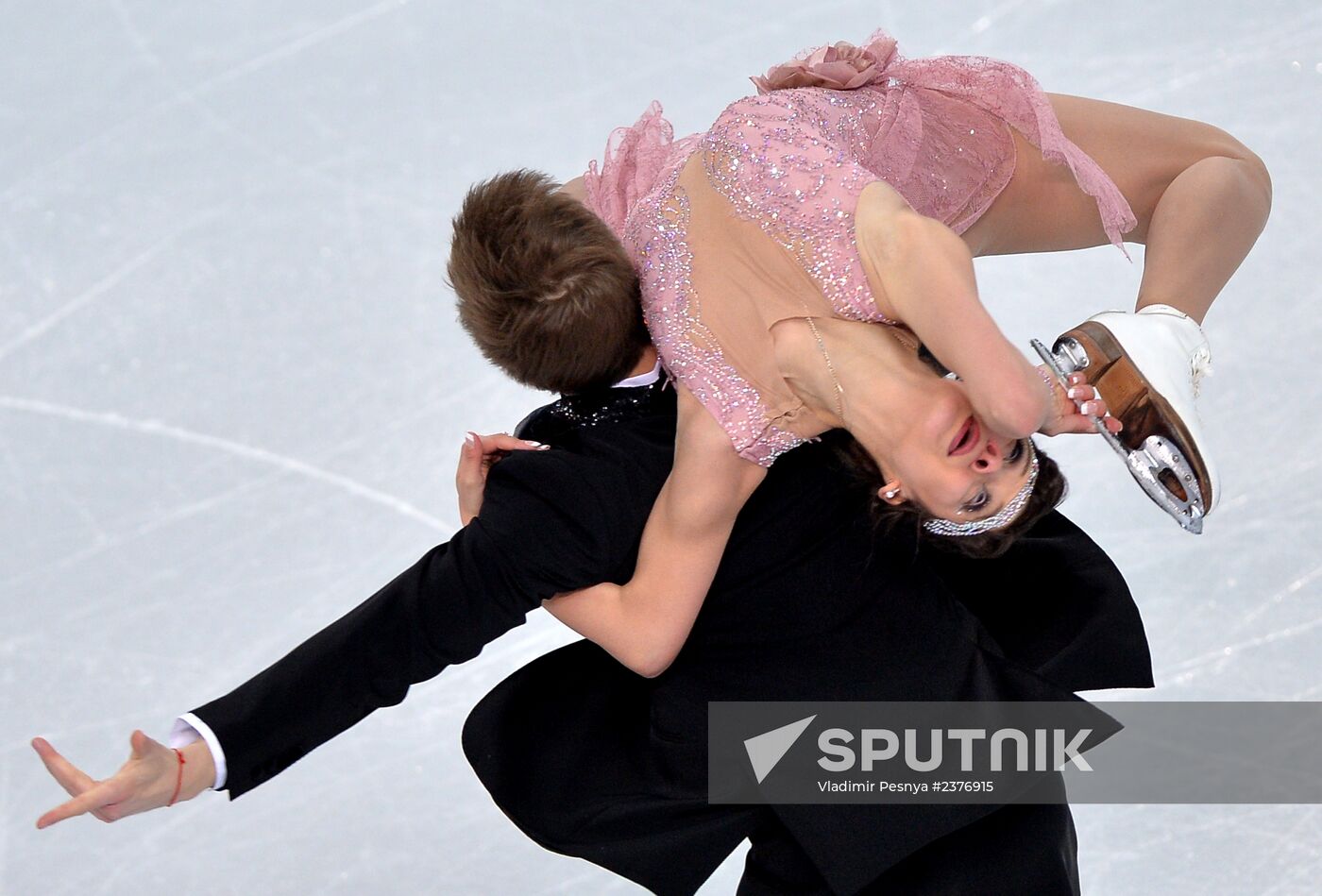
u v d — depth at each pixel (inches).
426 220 596.1
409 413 546.3
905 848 343.0
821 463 348.2
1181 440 325.1
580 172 601.3
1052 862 351.9
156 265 590.2
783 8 645.9
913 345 308.8
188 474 534.6
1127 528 497.0
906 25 631.8
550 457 339.9
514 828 455.2
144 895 442.0
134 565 512.7
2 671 488.7
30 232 601.9
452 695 484.1
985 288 552.4
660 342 331.6
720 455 318.7
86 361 565.6
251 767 326.6
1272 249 550.6
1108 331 325.1
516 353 339.0
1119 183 386.0
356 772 468.1
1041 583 393.1
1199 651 469.1
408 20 658.2
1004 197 382.9
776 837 363.9
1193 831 438.3
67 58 657.0
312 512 522.6
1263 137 580.4
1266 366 522.9
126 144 627.2
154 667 488.1
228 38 659.4
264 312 575.8
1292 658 465.4
